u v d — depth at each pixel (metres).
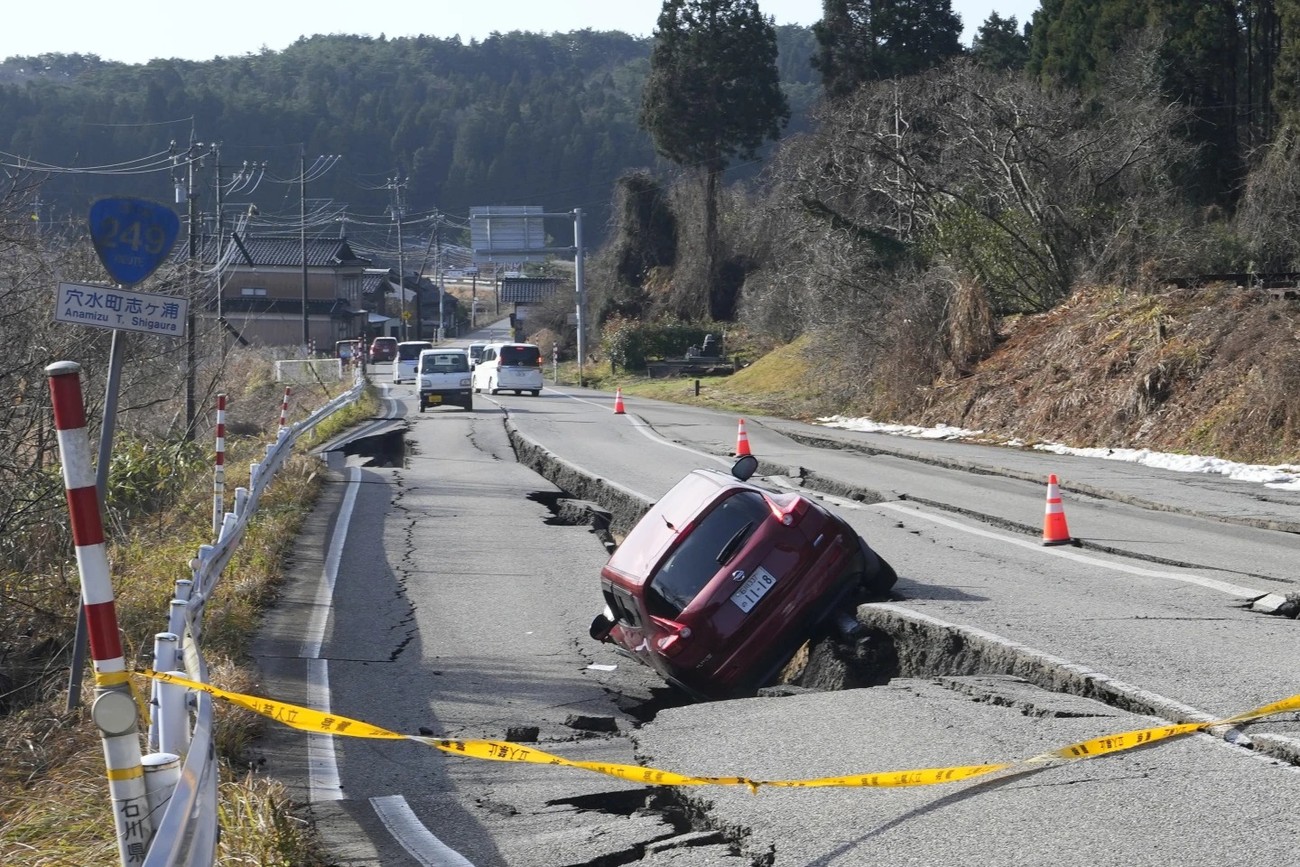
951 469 21.44
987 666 8.92
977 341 31.53
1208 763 6.30
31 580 12.20
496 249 65.38
